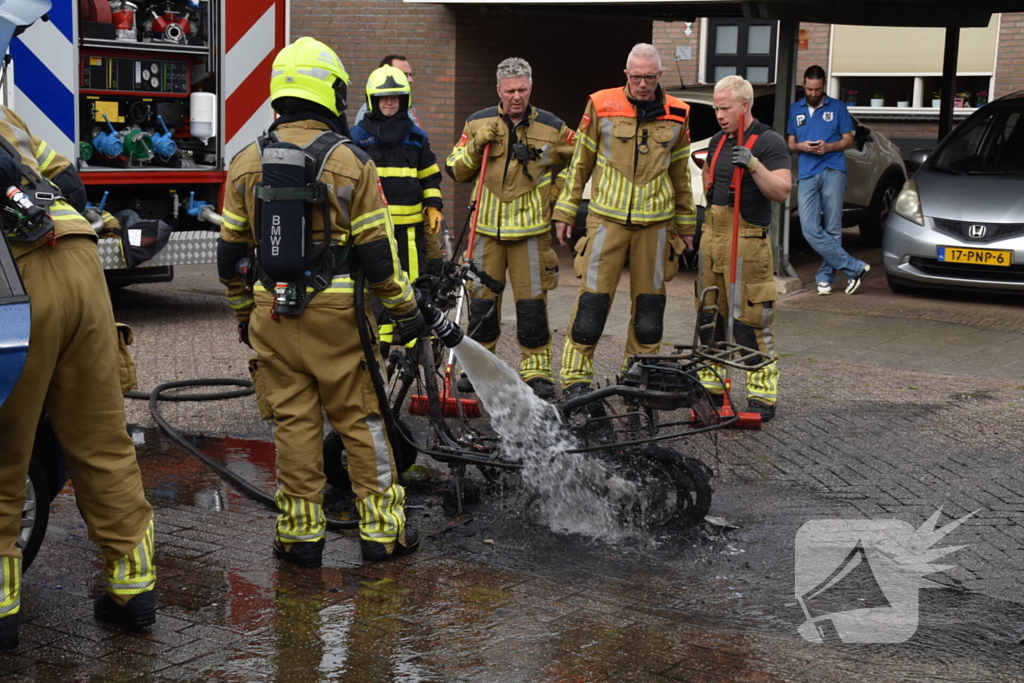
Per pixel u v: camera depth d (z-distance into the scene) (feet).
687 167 21.88
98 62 27.58
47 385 11.58
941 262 33.12
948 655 12.00
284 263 13.32
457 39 43.68
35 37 26.22
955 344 28.30
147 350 26.81
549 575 14.14
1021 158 35.12
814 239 34.27
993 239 32.32
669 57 61.77
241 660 11.61
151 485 17.46
